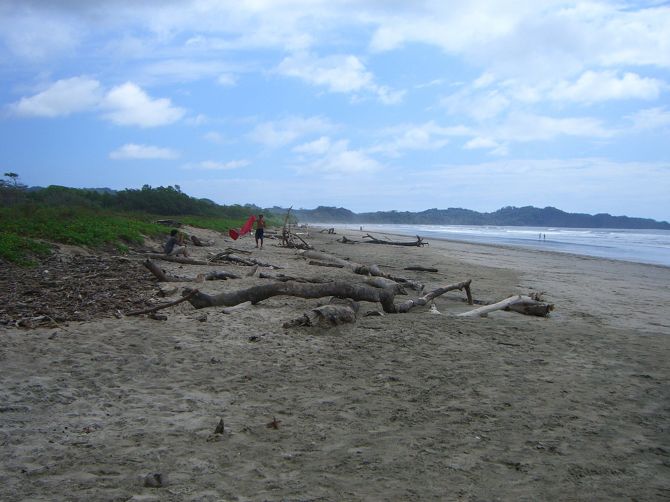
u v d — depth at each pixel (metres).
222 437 4.52
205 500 3.51
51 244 16.45
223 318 9.19
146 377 6.05
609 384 6.44
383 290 10.86
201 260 18.20
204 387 5.81
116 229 20.98
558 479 4.01
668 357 7.85
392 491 3.75
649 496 3.80
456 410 5.38
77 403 5.16
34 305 9.29
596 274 22.69
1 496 3.46
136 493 3.57
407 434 4.75
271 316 9.59
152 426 4.71
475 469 4.13
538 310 11.57
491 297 14.24
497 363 7.16
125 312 9.23
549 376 6.68
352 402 5.52
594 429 5.01
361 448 4.43
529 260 29.66
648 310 13.25
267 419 5.00
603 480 4.03
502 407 5.50
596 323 10.98
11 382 5.58
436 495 3.71
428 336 8.57
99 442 4.34
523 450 4.50
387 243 40.25
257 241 26.31
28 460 3.98
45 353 6.67
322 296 10.50
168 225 32.28
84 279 12.26
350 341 8.12
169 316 9.20
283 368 6.62
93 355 6.71
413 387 6.04
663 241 65.56
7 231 16.59
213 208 63.59
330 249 31.55
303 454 4.29
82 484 3.66
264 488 3.71
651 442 4.76
